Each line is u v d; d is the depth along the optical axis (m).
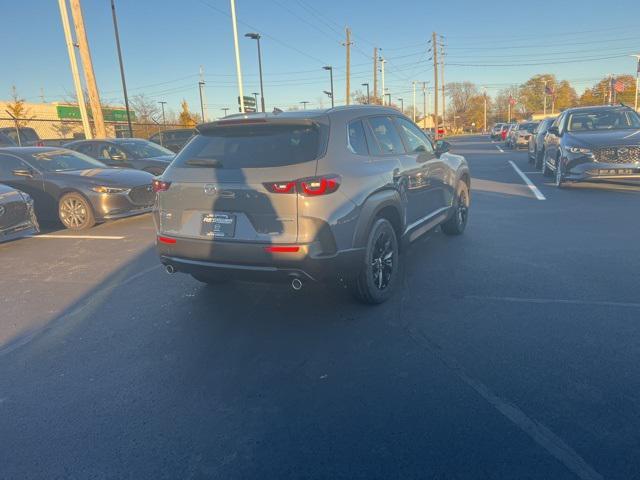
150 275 6.09
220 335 4.26
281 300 4.99
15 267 6.83
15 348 4.23
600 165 10.47
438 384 3.30
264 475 2.55
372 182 4.42
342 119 4.50
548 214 8.62
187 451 2.77
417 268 5.76
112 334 4.40
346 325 4.30
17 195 8.09
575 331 3.97
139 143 13.20
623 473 2.45
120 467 2.67
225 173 4.15
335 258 4.07
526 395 3.13
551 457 2.58
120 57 25.80
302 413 3.07
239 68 25.09
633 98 73.00
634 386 3.18
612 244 6.45
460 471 2.51
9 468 2.70
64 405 3.30
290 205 3.93
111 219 9.18
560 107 99.19
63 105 42.88
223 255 4.16
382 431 2.85
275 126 4.30
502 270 5.57
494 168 17.42
